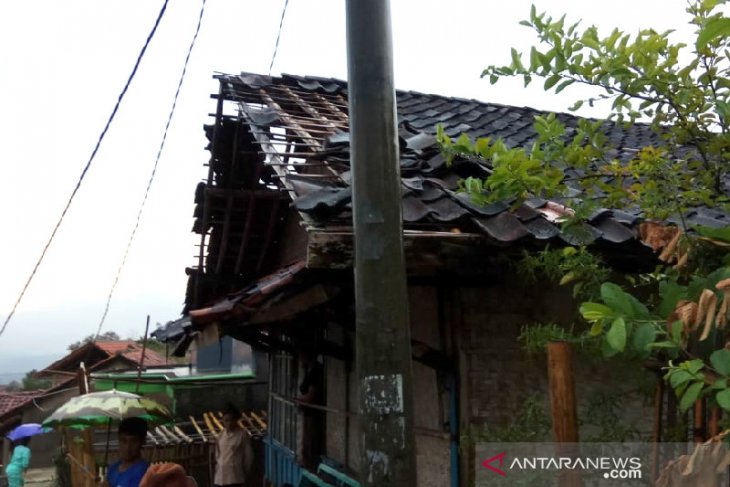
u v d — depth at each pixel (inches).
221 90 244.1
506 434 115.5
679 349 66.2
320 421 259.9
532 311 155.9
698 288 68.6
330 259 105.3
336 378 243.0
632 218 129.3
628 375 145.6
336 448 241.9
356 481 205.9
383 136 78.0
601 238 117.0
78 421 257.6
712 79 94.1
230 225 292.4
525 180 94.0
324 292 129.3
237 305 138.2
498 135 234.1
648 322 66.1
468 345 151.4
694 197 99.0
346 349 219.0
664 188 99.5
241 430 318.0
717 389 62.5
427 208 122.6
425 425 166.6
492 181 95.7
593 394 143.9
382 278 75.3
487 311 153.8
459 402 152.3
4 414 697.0
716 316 64.1
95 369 741.9
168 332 205.9
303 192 127.8
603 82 93.2
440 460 158.9
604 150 103.9
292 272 127.3
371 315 75.0
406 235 111.3
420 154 157.2
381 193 76.8
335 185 134.9
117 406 242.1
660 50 92.2
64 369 799.7
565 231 107.3
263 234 304.0
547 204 131.2
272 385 357.4
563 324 155.2
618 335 62.6
